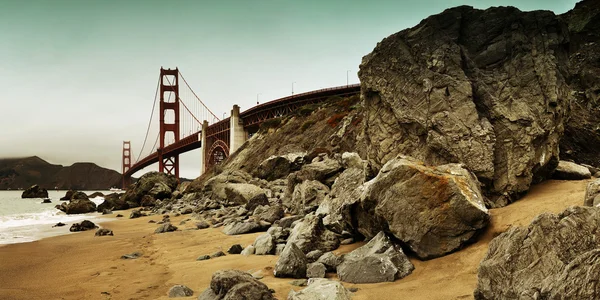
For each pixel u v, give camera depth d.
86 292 8.08
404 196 8.22
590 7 23.89
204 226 18.23
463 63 11.64
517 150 10.12
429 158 10.95
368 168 12.80
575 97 19.55
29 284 8.98
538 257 5.02
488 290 5.23
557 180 11.10
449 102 10.90
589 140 17.62
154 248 13.54
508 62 11.36
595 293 3.76
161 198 47.81
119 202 43.38
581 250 4.82
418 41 12.12
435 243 7.82
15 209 44.34
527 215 7.83
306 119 52.66
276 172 36.84
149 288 8.15
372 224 9.12
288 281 7.66
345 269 7.55
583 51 22.08
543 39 11.35
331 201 12.82
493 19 11.84
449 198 7.87
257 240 11.32
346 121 38.44
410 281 6.85
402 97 11.86
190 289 7.61
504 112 10.50
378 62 12.91
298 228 10.70
